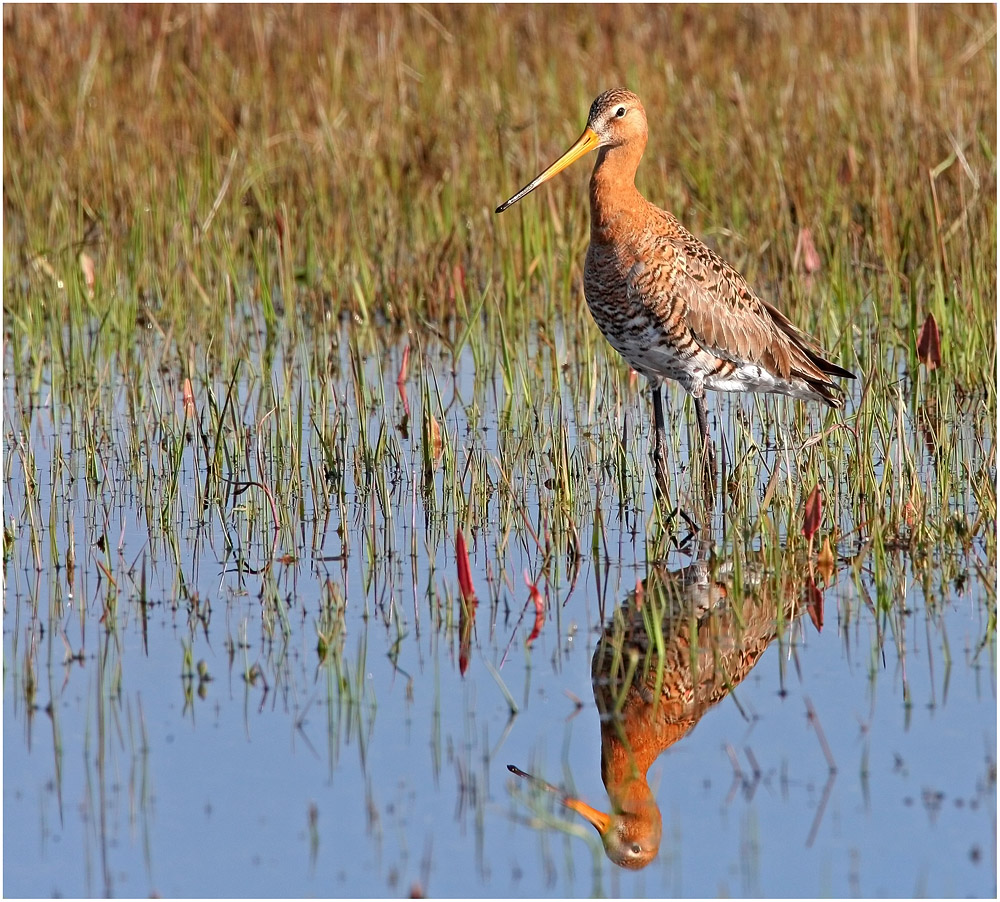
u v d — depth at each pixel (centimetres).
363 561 1223
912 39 2339
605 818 889
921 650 1049
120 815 878
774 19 2700
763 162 2077
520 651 1074
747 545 1223
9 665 1044
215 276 1897
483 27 2683
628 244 1428
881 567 1123
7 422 1564
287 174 2139
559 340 1772
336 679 1030
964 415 1482
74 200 2048
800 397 1489
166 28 2498
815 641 1075
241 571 1206
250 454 1447
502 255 1884
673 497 1354
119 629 1102
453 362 1659
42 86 2369
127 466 1435
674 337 1425
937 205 1812
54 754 936
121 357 1725
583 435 1459
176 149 2208
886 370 1566
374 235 1981
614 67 2527
